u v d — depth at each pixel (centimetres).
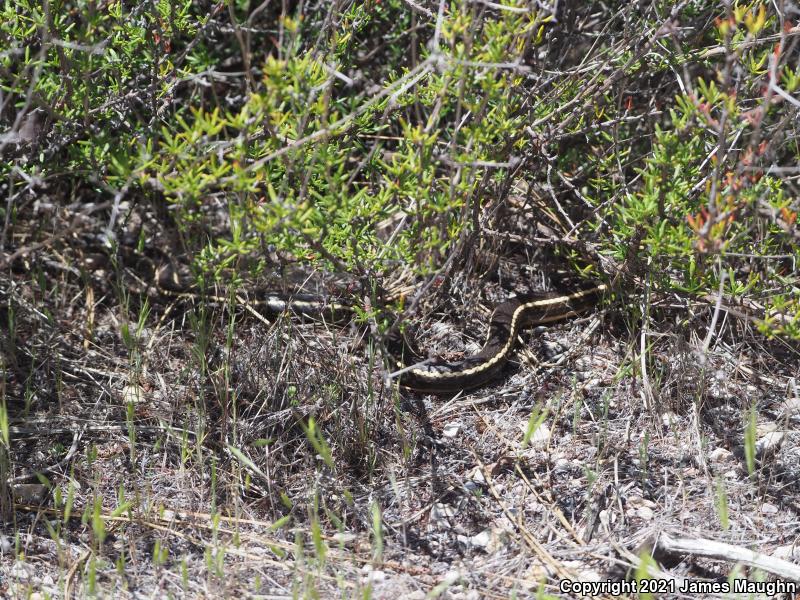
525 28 671
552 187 902
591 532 680
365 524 693
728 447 757
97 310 898
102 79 785
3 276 877
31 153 775
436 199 712
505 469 741
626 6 852
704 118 654
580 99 814
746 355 852
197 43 837
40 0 725
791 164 889
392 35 946
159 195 896
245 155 689
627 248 807
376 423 763
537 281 953
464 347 877
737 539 669
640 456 734
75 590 621
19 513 688
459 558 664
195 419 773
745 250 813
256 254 747
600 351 870
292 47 665
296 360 804
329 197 680
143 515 687
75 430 757
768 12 805
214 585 623
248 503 711
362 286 799
